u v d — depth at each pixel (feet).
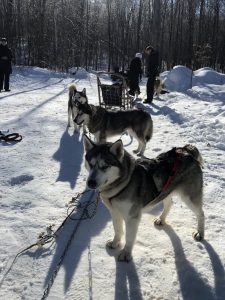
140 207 10.73
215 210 13.93
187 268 10.54
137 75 41.16
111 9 136.98
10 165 18.15
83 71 81.15
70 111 26.32
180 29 128.16
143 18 137.18
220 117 29.14
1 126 25.67
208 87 48.67
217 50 126.41
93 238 12.01
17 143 21.97
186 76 53.42
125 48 124.77
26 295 9.27
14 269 10.20
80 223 12.89
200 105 35.32
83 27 110.73
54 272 10.06
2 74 42.73
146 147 22.11
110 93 30.30
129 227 10.69
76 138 23.68
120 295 9.43
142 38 133.39
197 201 11.81
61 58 104.17
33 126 26.18
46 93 43.68
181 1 126.52
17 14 104.47
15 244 11.37
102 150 10.32
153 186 10.91
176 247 11.57
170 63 121.39
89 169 10.75
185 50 122.52
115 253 11.24
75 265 10.52
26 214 13.29
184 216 13.64
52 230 12.23
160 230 12.62
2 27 93.04
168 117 30.45
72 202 14.26
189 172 11.53
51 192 15.14
